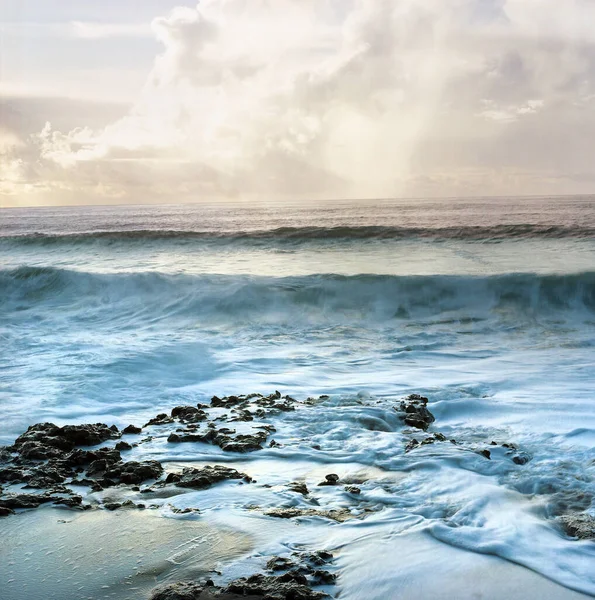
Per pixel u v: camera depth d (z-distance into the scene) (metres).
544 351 11.14
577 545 4.13
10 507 4.89
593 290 14.90
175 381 9.16
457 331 13.13
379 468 5.64
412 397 8.02
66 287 17.14
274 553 4.09
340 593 3.65
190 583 3.73
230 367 10.02
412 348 11.62
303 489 5.18
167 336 12.66
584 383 8.62
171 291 15.96
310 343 12.08
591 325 13.38
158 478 5.51
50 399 8.11
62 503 4.93
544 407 7.48
